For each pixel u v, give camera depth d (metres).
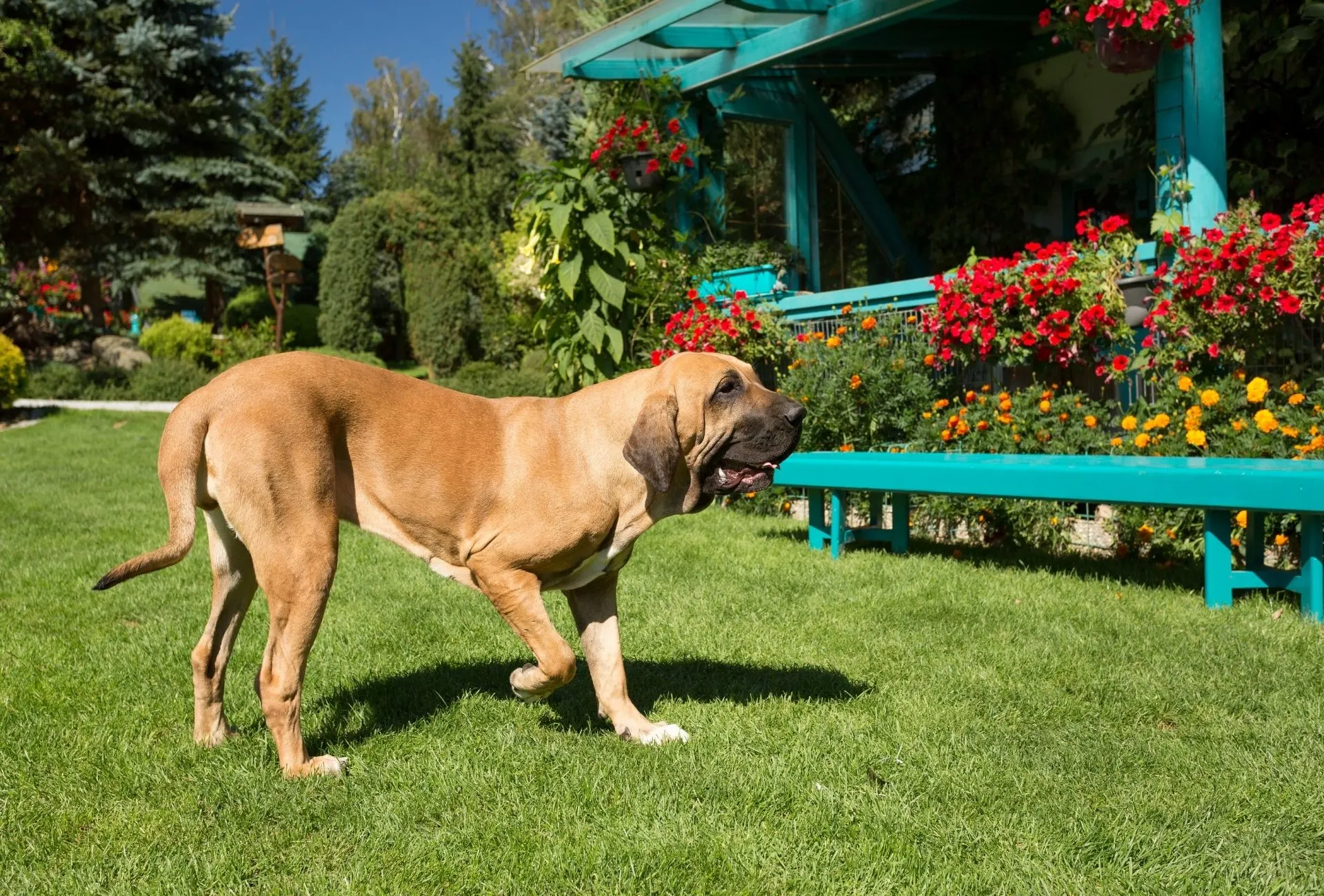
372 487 3.10
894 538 6.06
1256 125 8.12
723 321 7.84
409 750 3.15
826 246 11.13
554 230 8.12
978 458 5.58
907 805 2.65
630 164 8.81
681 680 3.81
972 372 7.27
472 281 21.97
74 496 8.35
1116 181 9.80
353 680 3.85
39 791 2.82
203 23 21.08
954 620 4.44
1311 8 7.28
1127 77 9.67
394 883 2.33
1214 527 4.57
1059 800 2.70
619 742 3.21
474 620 4.69
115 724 3.33
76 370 17.73
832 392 7.17
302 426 2.92
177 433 2.85
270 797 2.75
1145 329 6.41
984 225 11.18
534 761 3.01
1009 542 6.27
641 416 3.05
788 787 2.79
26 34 18.19
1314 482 4.08
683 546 6.26
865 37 9.89
